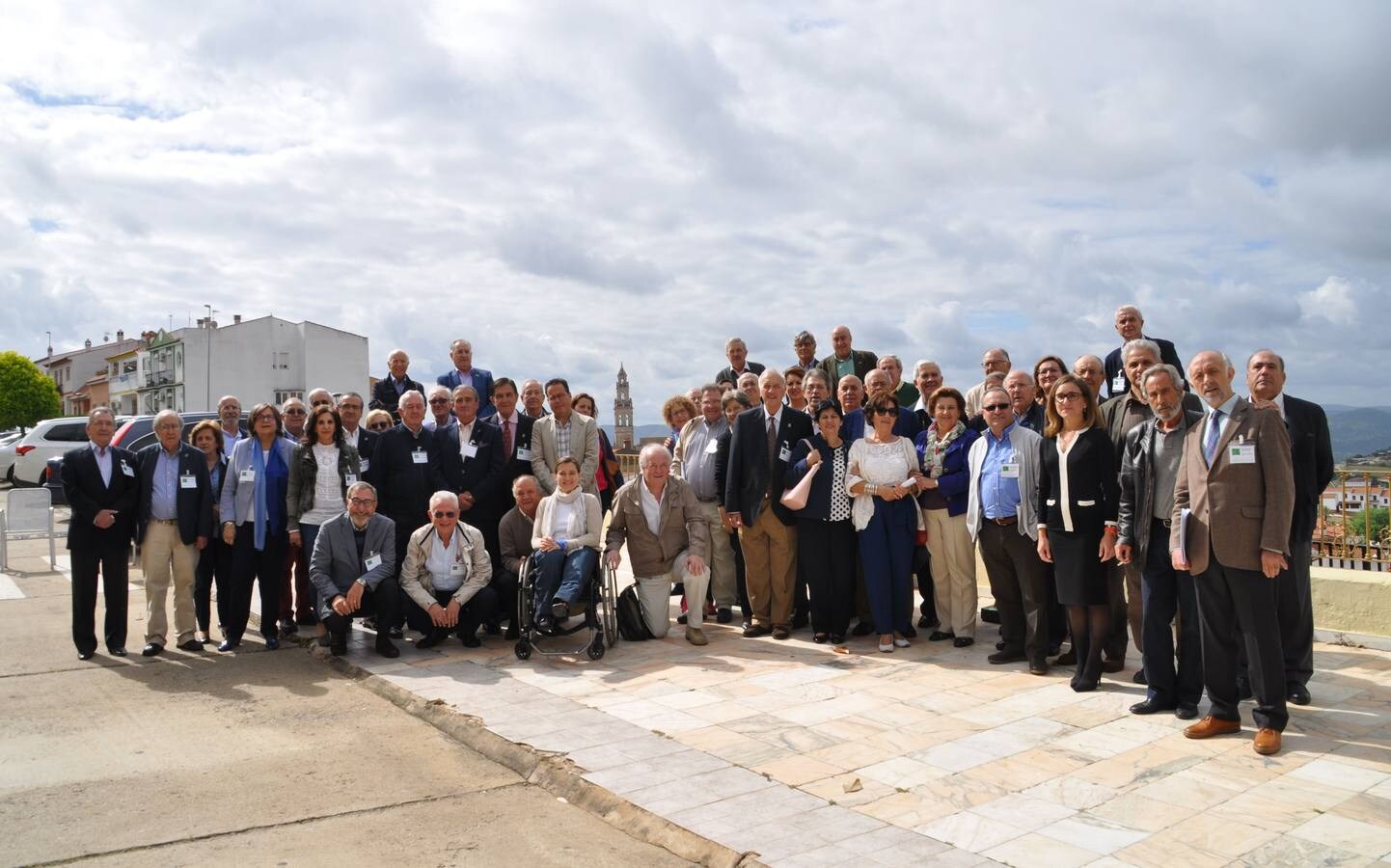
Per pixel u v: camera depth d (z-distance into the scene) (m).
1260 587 5.24
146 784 5.05
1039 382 7.73
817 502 7.82
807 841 4.16
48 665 7.70
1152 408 5.98
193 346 60.69
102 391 75.88
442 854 4.20
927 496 7.88
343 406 8.91
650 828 4.36
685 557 8.29
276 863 4.10
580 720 5.92
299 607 9.17
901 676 6.93
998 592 7.27
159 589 8.08
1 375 70.25
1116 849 4.05
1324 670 6.83
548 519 7.98
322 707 6.51
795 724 5.81
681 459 9.63
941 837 4.19
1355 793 4.62
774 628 8.27
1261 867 3.87
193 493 8.11
